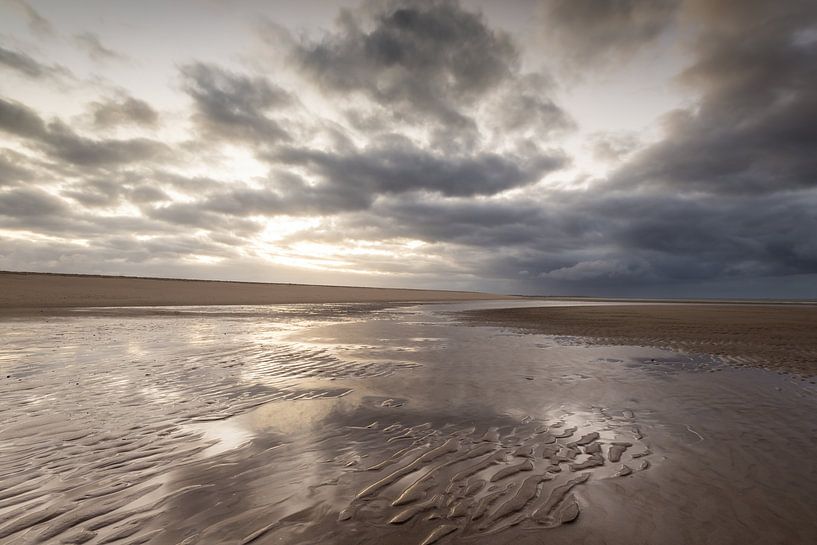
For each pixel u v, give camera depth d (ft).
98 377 24.08
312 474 11.84
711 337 46.21
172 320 61.62
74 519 9.32
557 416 17.87
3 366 26.96
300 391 21.81
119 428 15.62
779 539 8.77
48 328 47.78
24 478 11.36
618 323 65.10
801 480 11.69
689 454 13.65
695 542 8.63
